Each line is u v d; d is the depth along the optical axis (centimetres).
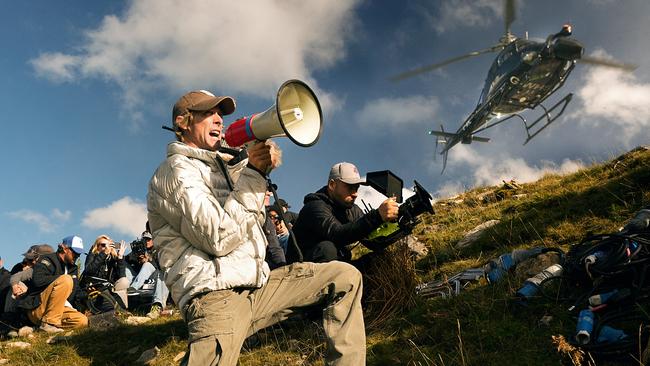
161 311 690
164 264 287
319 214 488
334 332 298
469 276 497
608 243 413
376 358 408
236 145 304
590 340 344
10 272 753
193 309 276
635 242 407
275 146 323
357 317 306
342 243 479
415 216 470
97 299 721
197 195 279
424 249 664
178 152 297
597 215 577
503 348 381
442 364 375
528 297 418
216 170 303
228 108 328
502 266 478
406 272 487
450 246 643
